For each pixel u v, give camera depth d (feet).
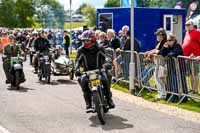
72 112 36.14
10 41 51.34
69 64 58.80
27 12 261.44
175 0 157.79
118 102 41.01
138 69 46.39
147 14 68.28
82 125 31.45
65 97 43.88
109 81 33.37
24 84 54.34
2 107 38.40
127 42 50.29
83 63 33.50
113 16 69.62
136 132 29.22
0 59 96.27
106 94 33.32
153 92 46.16
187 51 43.62
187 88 39.70
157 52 42.47
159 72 42.39
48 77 55.42
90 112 33.45
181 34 72.28
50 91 48.24
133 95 45.42
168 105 39.55
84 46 33.12
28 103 40.37
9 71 50.70
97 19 72.13
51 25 192.13
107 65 32.48
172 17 70.90
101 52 33.19
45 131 29.60
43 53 59.00
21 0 262.88
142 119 33.37
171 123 31.91
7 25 264.31
